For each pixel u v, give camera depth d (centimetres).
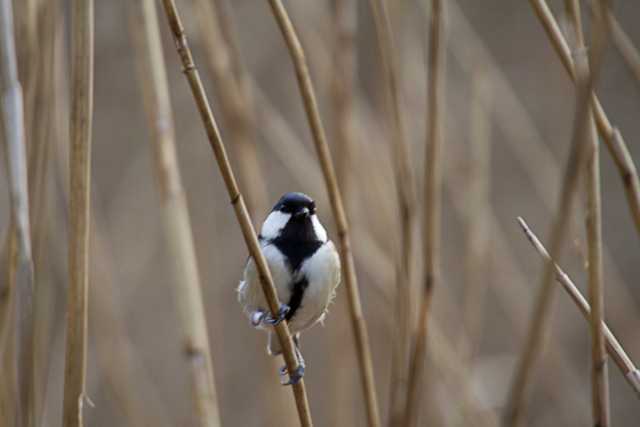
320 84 947
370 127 972
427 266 700
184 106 1195
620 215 1639
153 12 730
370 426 675
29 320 571
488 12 1614
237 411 1265
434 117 703
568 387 1062
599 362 515
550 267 474
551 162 1088
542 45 1568
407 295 720
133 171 1234
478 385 969
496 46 1574
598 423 514
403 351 715
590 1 521
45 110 683
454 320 984
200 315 690
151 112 718
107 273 920
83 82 578
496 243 983
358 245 920
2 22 577
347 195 871
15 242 656
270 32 1220
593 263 518
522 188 1606
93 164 1375
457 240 1327
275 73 1273
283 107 1265
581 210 876
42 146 683
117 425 1106
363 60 1280
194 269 698
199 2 840
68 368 577
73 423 575
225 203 1276
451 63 1325
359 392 1005
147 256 1198
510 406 497
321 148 663
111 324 907
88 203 581
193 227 1053
